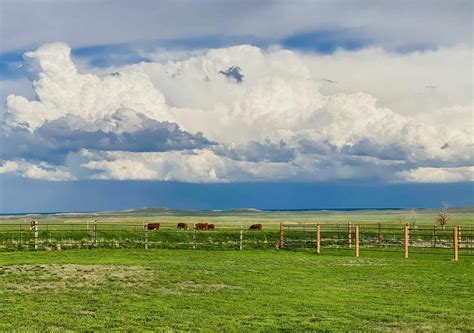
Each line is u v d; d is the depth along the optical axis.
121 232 70.69
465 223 150.12
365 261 48.00
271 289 32.16
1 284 32.59
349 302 28.36
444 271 41.19
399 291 31.84
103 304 27.28
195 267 41.16
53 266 40.28
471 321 24.23
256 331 22.17
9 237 64.50
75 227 94.62
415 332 22.28
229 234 74.12
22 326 22.53
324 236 77.62
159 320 23.97
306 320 24.22
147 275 36.53
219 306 27.11
